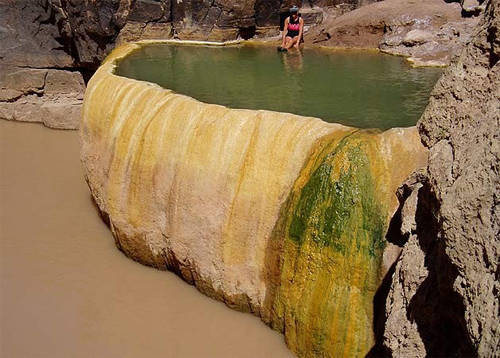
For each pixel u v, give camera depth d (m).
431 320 3.54
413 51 9.60
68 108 11.55
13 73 11.83
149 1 11.94
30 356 5.48
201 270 5.91
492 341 2.61
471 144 3.38
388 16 10.44
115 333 5.71
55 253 7.10
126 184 6.55
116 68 8.76
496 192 2.90
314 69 8.94
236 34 11.95
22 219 7.98
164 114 6.29
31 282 6.56
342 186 4.74
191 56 10.22
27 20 11.69
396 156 4.77
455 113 4.52
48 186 9.04
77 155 10.33
